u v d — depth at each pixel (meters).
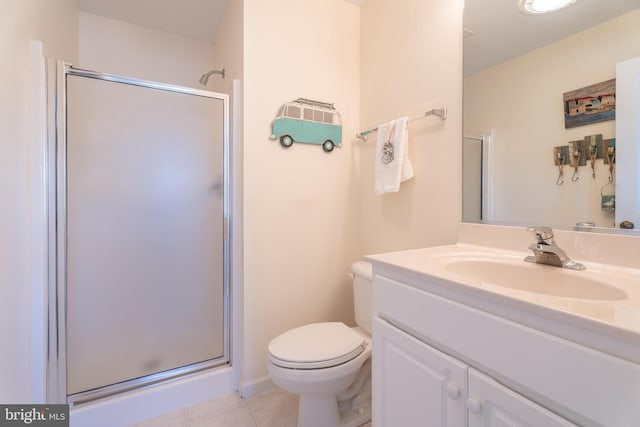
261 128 1.53
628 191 0.83
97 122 1.25
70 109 1.20
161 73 2.13
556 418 0.52
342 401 1.35
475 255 1.03
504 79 1.10
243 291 1.50
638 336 0.43
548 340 0.53
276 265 1.59
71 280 1.21
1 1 0.89
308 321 1.70
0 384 0.90
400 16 1.54
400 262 0.91
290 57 1.61
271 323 1.58
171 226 1.41
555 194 0.98
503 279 0.94
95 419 1.22
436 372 0.75
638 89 0.81
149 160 1.36
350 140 1.82
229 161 1.54
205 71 2.27
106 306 1.28
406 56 1.50
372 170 1.74
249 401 1.45
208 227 1.49
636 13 0.81
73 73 1.21
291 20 1.61
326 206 1.75
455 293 0.71
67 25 1.61
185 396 1.41
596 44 0.88
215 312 1.52
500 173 1.12
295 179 1.64
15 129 0.99
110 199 1.28
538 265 0.89
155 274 1.37
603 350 0.48
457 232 1.26
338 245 1.79
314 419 1.21
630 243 0.80
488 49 1.15
